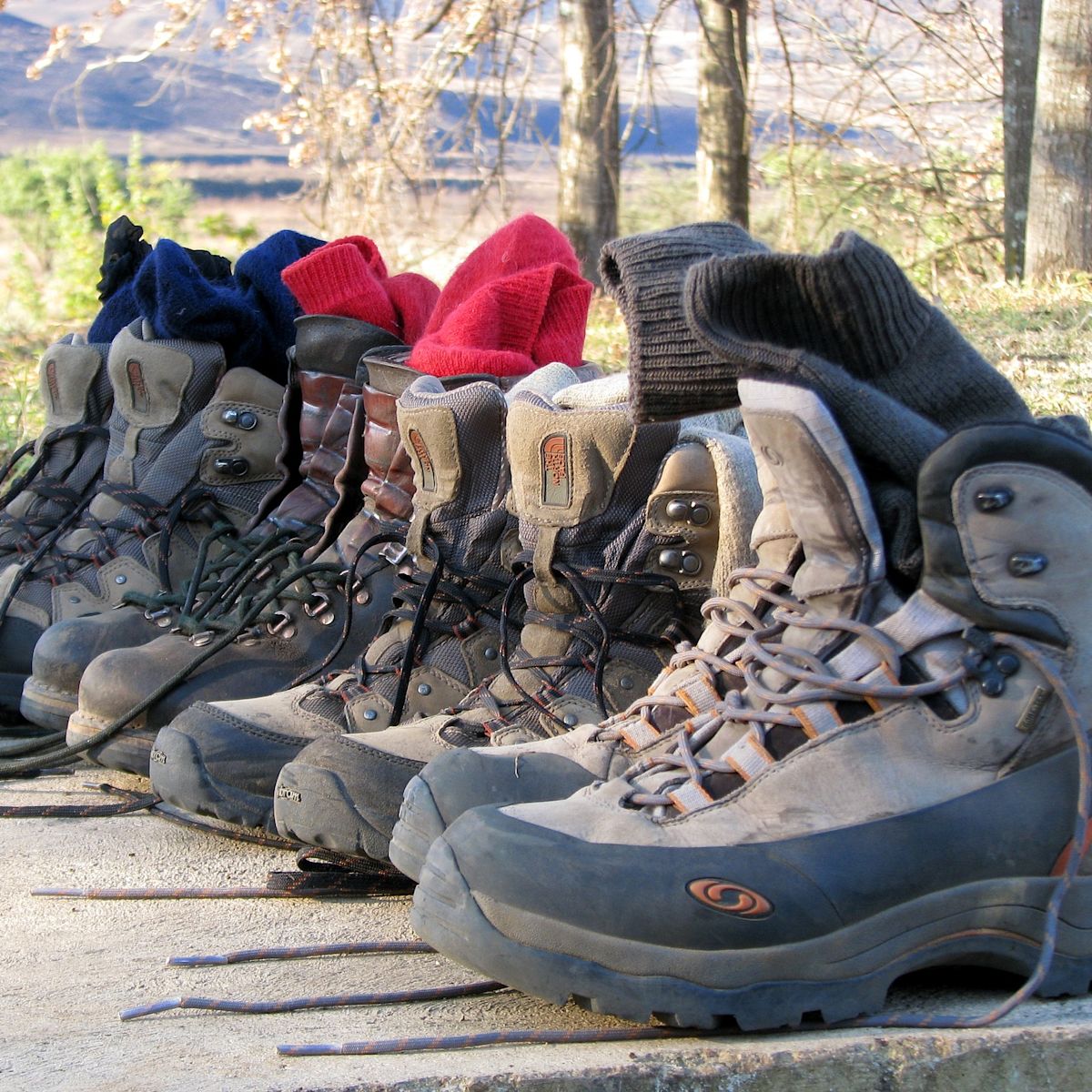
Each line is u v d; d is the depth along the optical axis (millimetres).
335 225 9375
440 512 1796
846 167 8992
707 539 1590
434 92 8625
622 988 1158
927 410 1256
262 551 2170
